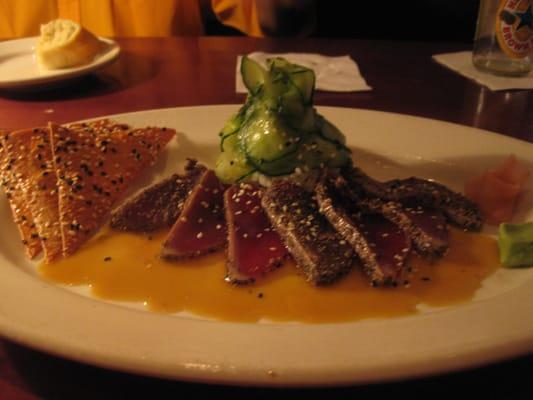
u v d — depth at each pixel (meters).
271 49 0.84
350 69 0.76
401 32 1.12
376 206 0.48
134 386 0.32
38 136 0.53
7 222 0.47
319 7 1.12
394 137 0.57
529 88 0.71
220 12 1.12
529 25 0.69
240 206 0.50
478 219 0.48
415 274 0.44
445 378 0.32
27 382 0.32
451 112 0.66
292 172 0.51
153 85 0.74
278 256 0.46
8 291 0.37
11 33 1.09
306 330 0.33
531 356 0.34
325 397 0.31
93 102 0.70
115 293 0.43
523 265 0.44
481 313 0.34
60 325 0.33
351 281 0.44
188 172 0.54
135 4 1.07
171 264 0.46
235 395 0.31
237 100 0.69
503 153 0.54
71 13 1.07
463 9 1.07
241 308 0.42
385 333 0.32
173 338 0.32
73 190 0.49
